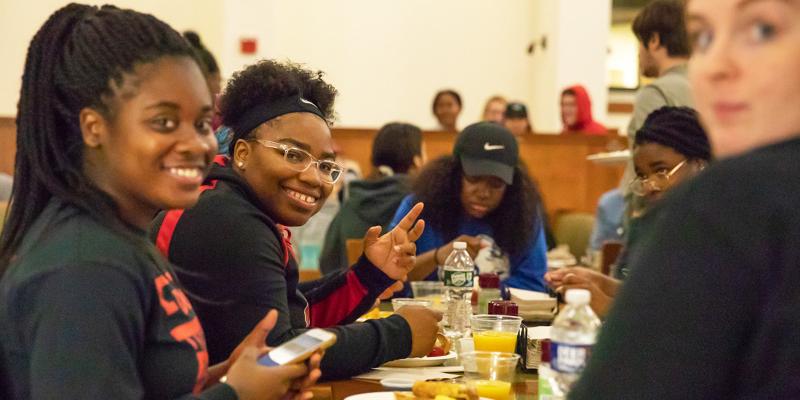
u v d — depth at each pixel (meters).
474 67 11.16
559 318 1.76
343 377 2.33
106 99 1.58
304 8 10.89
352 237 4.74
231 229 2.32
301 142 2.53
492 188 3.95
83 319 1.42
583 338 1.72
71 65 1.58
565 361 1.73
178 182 1.60
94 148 1.60
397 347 2.39
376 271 2.85
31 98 1.61
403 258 2.88
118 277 1.47
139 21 1.61
